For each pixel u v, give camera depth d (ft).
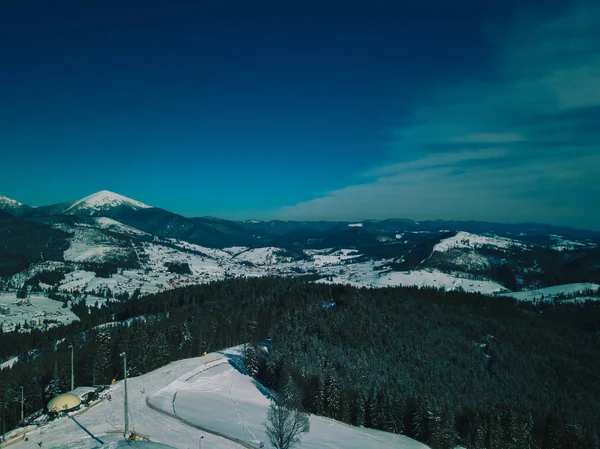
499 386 531.50
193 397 321.11
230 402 320.70
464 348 593.01
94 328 579.89
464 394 486.79
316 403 336.49
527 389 532.32
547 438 368.89
